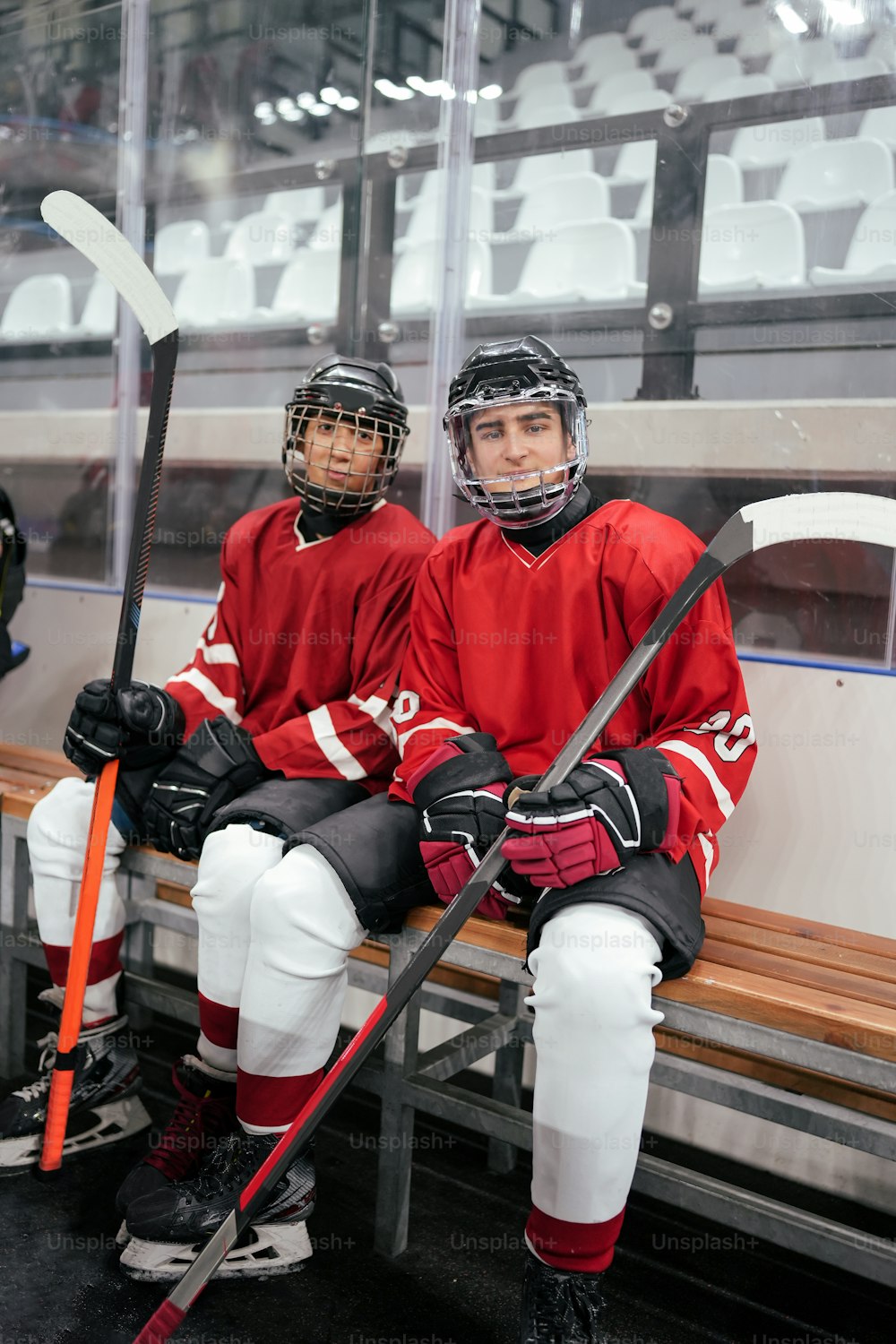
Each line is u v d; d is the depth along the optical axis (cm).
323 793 150
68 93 264
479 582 142
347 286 226
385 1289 137
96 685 152
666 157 191
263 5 229
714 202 189
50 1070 164
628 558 134
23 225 279
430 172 212
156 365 147
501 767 131
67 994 143
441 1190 162
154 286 144
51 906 159
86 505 253
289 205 236
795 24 181
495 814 127
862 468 169
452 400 138
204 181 248
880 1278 114
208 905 140
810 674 162
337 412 153
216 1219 133
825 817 161
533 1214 116
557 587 138
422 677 146
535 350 135
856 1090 148
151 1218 132
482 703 142
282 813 143
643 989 110
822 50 179
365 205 222
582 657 138
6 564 200
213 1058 145
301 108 229
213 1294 134
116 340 247
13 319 280
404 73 212
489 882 117
